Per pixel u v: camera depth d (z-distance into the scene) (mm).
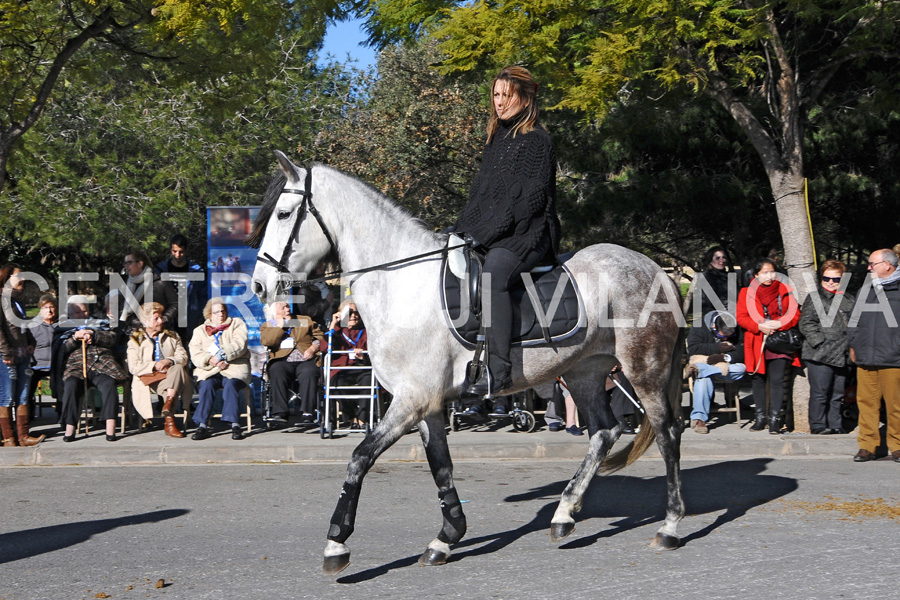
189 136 21938
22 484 7727
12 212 20641
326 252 5359
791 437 9344
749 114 10984
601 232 16109
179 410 11367
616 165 15219
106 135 21844
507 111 5293
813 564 4918
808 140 14133
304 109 23641
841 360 9375
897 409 8398
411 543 5582
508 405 10344
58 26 12781
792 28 12578
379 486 7516
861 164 14594
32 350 9523
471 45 10555
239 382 9812
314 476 8047
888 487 7223
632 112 13234
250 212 10555
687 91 12070
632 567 4941
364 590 4602
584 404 5836
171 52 13617
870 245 15320
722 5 9484
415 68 21500
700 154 14930
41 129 20359
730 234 16250
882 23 9898
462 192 21047
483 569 4965
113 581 4816
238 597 4512
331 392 10078
